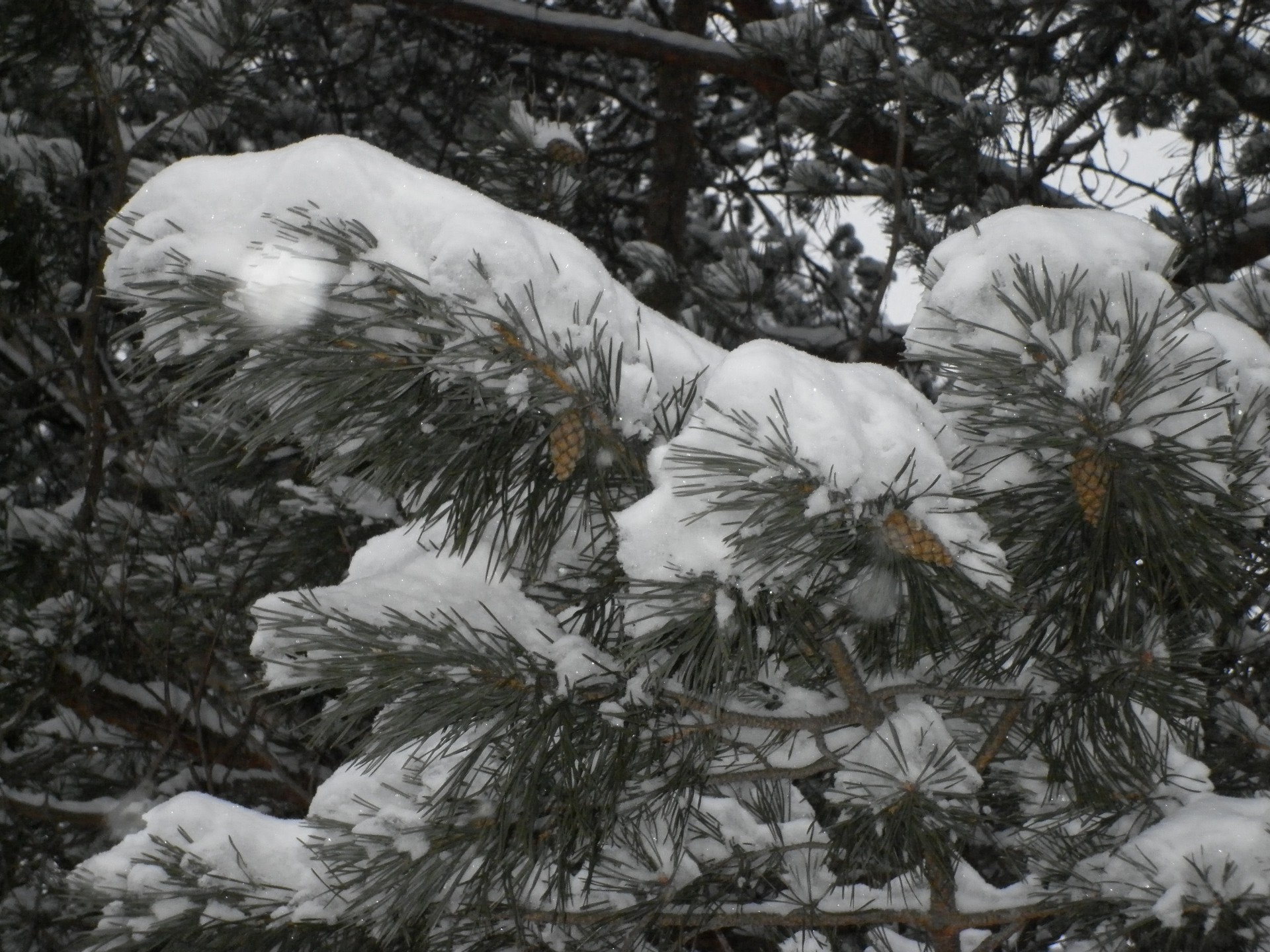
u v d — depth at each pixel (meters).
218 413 1.62
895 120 4.48
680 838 1.88
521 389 1.50
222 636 4.21
